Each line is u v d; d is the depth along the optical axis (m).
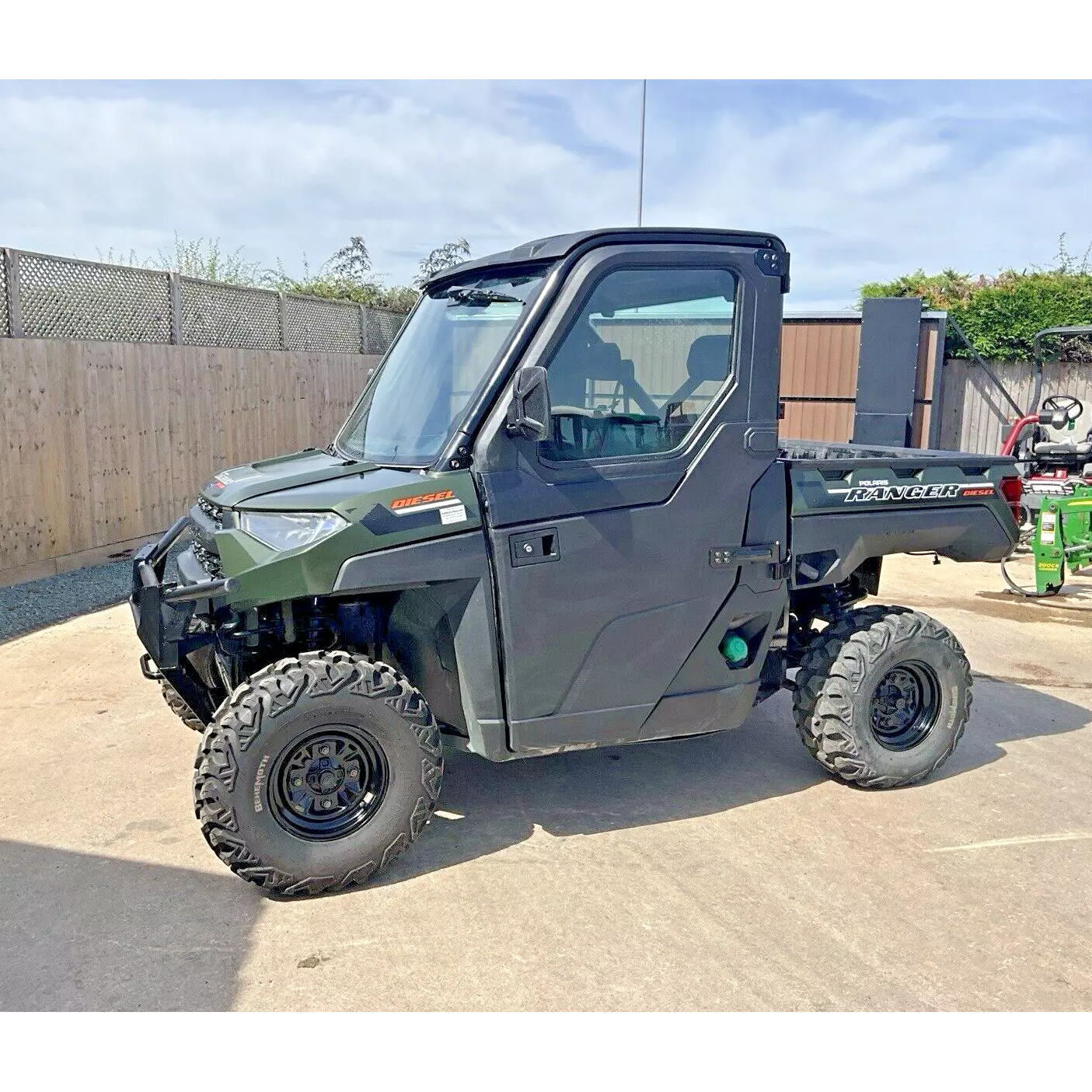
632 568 3.74
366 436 4.10
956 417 13.66
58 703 5.49
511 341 3.57
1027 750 4.97
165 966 3.07
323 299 12.86
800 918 3.36
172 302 9.89
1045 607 8.19
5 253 7.89
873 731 4.36
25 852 3.81
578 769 4.70
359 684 3.40
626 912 3.38
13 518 7.99
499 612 3.56
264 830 3.33
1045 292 13.10
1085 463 9.48
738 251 3.83
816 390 13.68
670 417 3.79
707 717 4.05
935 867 3.72
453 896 3.50
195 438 10.22
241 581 3.38
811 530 4.17
